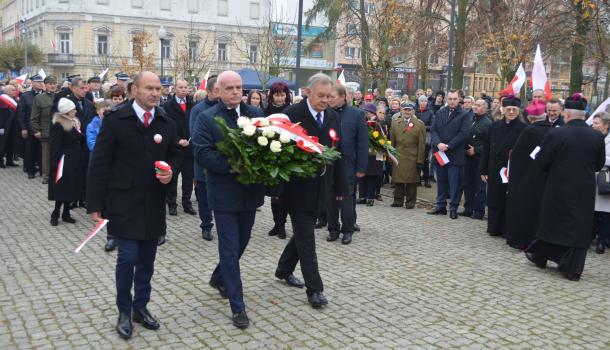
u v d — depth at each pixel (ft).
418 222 30.35
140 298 15.51
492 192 27.27
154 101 14.56
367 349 14.46
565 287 20.08
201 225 25.25
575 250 20.80
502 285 20.03
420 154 33.42
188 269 20.74
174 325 15.65
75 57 181.37
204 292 18.31
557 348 14.93
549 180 21.58
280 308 17.10
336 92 24.50
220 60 198.59
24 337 14.69
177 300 17.56
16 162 51.42
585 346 15.11
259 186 16.01
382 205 35.22
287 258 18.80
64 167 26.71
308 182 16.65
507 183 26.17
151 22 188.55
